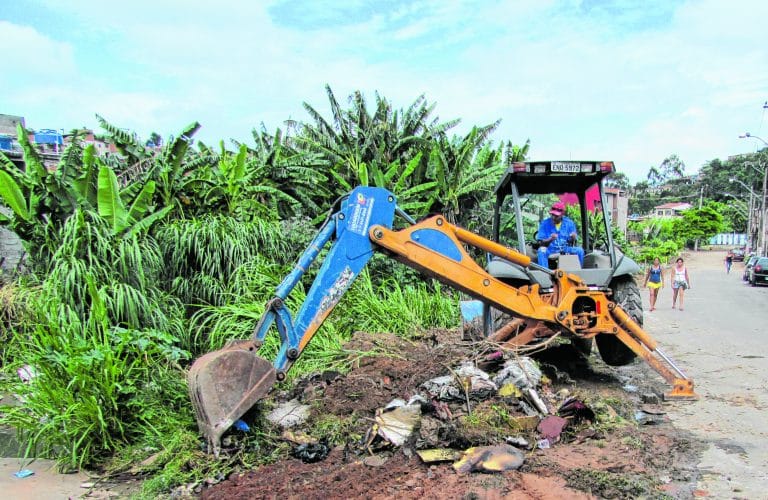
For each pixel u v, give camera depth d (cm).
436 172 1334
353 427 479
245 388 443
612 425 493
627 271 685
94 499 403
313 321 470
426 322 898
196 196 973
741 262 4634
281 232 994
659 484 397
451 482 395
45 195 761
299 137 1385
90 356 486
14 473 447
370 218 491
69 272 662
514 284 708
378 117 1422
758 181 7450
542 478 399
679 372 593
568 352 788
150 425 482
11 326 653
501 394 505
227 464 429
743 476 410
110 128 980
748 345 905
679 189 9919
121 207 756
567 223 734
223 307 743
